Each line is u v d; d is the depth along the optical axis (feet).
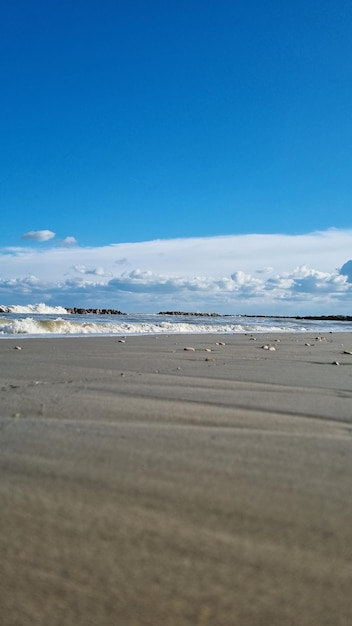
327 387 16.16
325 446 9.05
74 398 13.28
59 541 5.30
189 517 5.91
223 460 8.10
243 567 4.84
